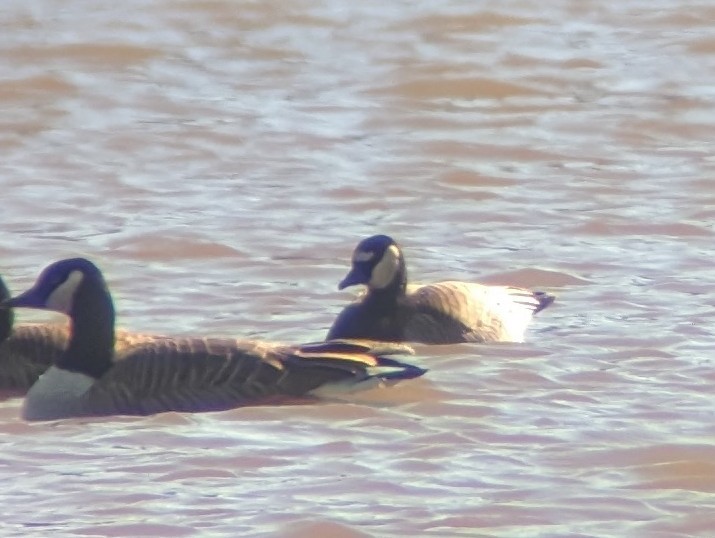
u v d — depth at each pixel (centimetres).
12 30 3027
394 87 2767
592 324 1650
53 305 1407
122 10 3180
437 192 2228
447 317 1611
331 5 3269
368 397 1403
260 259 1900
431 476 1205
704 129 2564
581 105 2681
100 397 1387
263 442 1285
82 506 1145
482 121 2592
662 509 1145
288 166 2358
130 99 2678
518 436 1296
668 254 1920
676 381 1450
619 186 2252
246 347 1416
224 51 2966
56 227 2042
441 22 3155
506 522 1117
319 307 1725
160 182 2273
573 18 3222
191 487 1183
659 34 3119
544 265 1881
